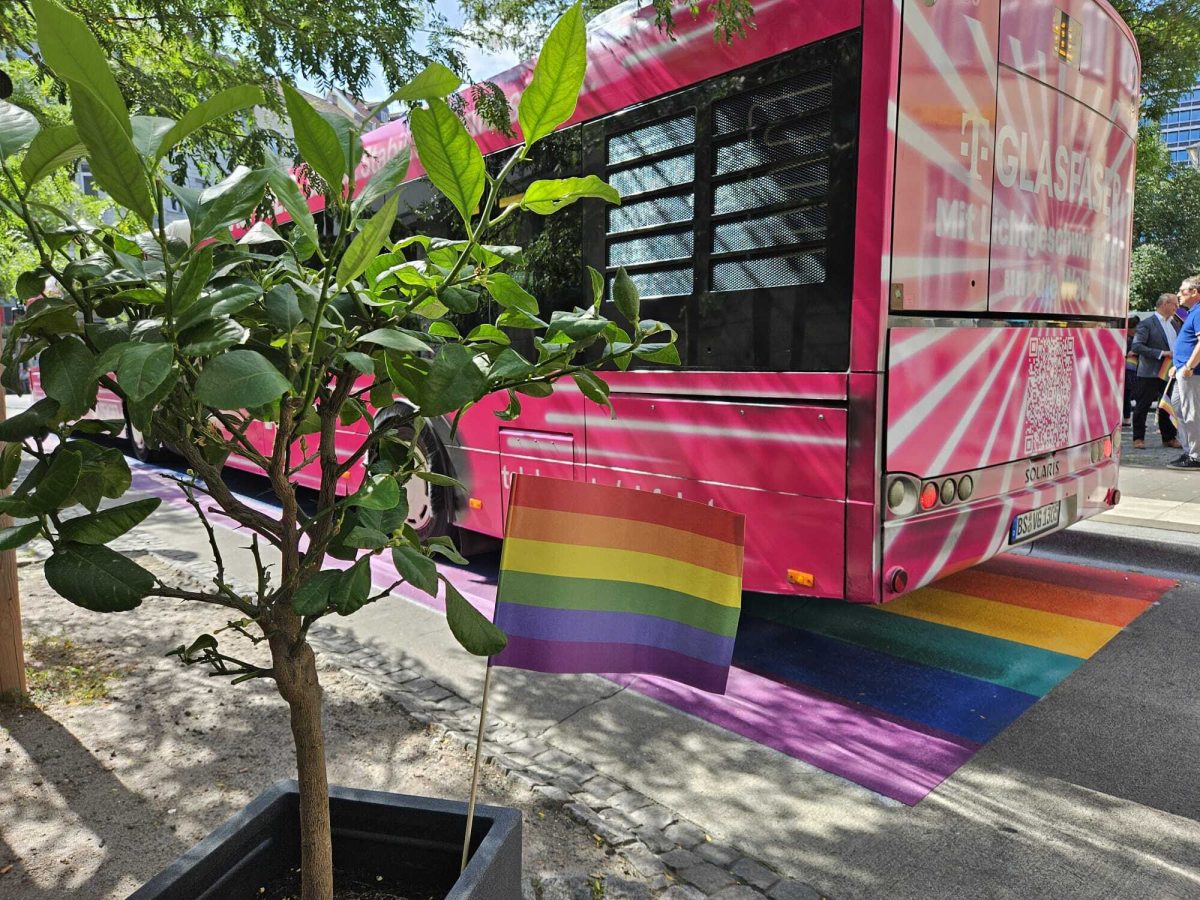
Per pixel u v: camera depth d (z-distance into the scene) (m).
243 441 1.52
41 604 4.94
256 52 3.72
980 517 3.93
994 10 3.80
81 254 1.35
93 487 1.26
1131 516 6.59
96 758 3.07
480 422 5.45
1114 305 4.99
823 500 3.59
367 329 1.43
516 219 5.04
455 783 2.96
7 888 2.33
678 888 2.38
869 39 3.39
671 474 4.21
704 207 4.02
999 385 4.03
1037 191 4.16
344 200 1.21
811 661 4.29
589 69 4.57
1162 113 11.02
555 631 1.82
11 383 1.23
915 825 2.79
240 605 1.47
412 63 3.83
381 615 4.95
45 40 0.92
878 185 3.37
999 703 3.75
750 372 3.83
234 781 2.91
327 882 1.59
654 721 3.58
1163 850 2.64
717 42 3.91
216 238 1.34
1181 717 3.58
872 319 3.41
